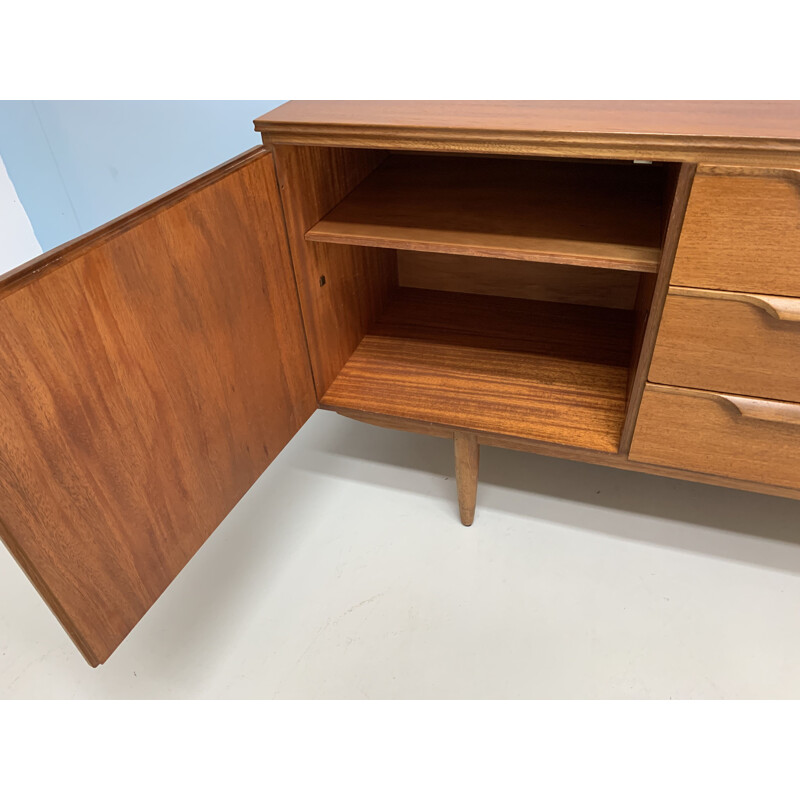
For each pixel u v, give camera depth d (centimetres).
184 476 81
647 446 94
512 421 104
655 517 120
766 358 78
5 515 57
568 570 111
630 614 104
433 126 77
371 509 126
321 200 100
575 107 84
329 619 106
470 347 123
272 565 115
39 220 171
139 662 101
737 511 121
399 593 109
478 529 120
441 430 107
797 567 110
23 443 58
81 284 60
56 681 100
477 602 107
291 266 96
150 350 71
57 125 150
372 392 113
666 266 76
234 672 99
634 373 94
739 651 98
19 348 56
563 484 129
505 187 108
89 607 69
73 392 62
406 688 96
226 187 78
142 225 66
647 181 106
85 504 66
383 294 134
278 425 101
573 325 126
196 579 114
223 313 82
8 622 109
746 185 68
